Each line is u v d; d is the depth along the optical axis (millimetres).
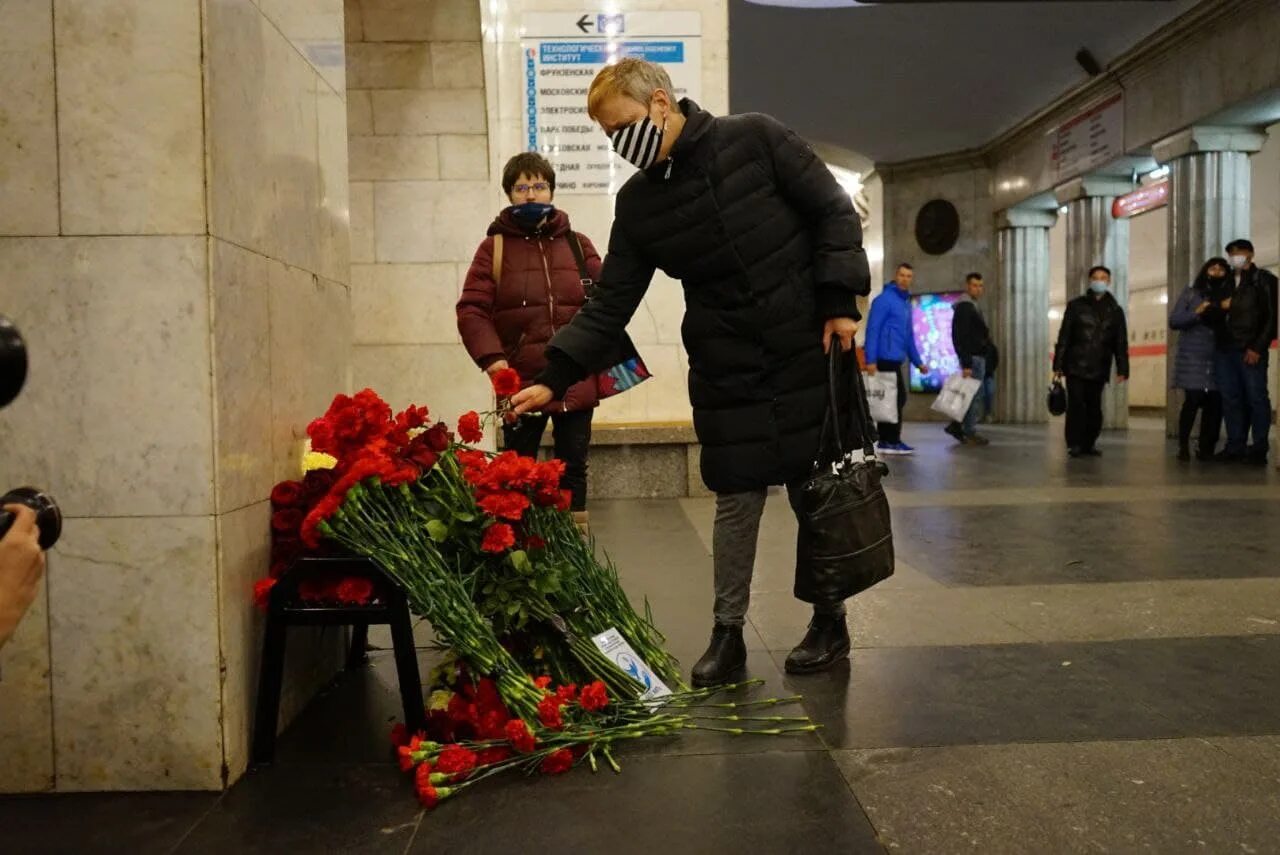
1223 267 8977
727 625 2986
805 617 3688
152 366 2223
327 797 2234
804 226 2904
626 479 7258
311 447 2725
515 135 7867
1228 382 9023
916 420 19281
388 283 7516
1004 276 17672
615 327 3004
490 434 7496
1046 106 15414
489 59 7703
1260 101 10703
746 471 2898
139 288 2207
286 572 2438
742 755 2402
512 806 2160
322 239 3027
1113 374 14367
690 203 2799
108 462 2232
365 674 3168
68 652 2258
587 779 2291
